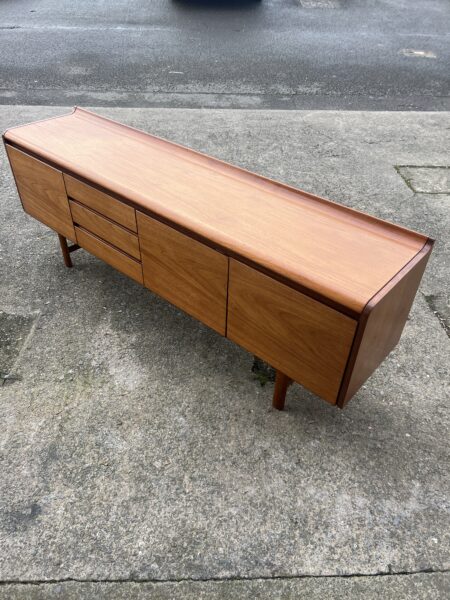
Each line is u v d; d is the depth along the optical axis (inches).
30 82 229.8
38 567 67.0
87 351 99.2
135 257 94.0
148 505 74.2
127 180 90.8
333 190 153.7
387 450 82.3
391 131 192.1
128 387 92.2
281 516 73.2
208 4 359.9
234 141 179.9
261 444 82.9
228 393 91.6
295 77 247.1
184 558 68.2
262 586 65.6
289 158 170.7
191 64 256.2
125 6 350.9
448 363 98.5
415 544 70.2
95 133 110.6
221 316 82.7
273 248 72.7
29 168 106.3
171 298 91.4
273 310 73.0
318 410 88.7
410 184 158.7
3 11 332.8
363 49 288.4
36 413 86.9
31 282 116.4
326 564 67.9
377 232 77.5
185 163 97.7
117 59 258.7
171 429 85.0
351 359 66.6
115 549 69.1
